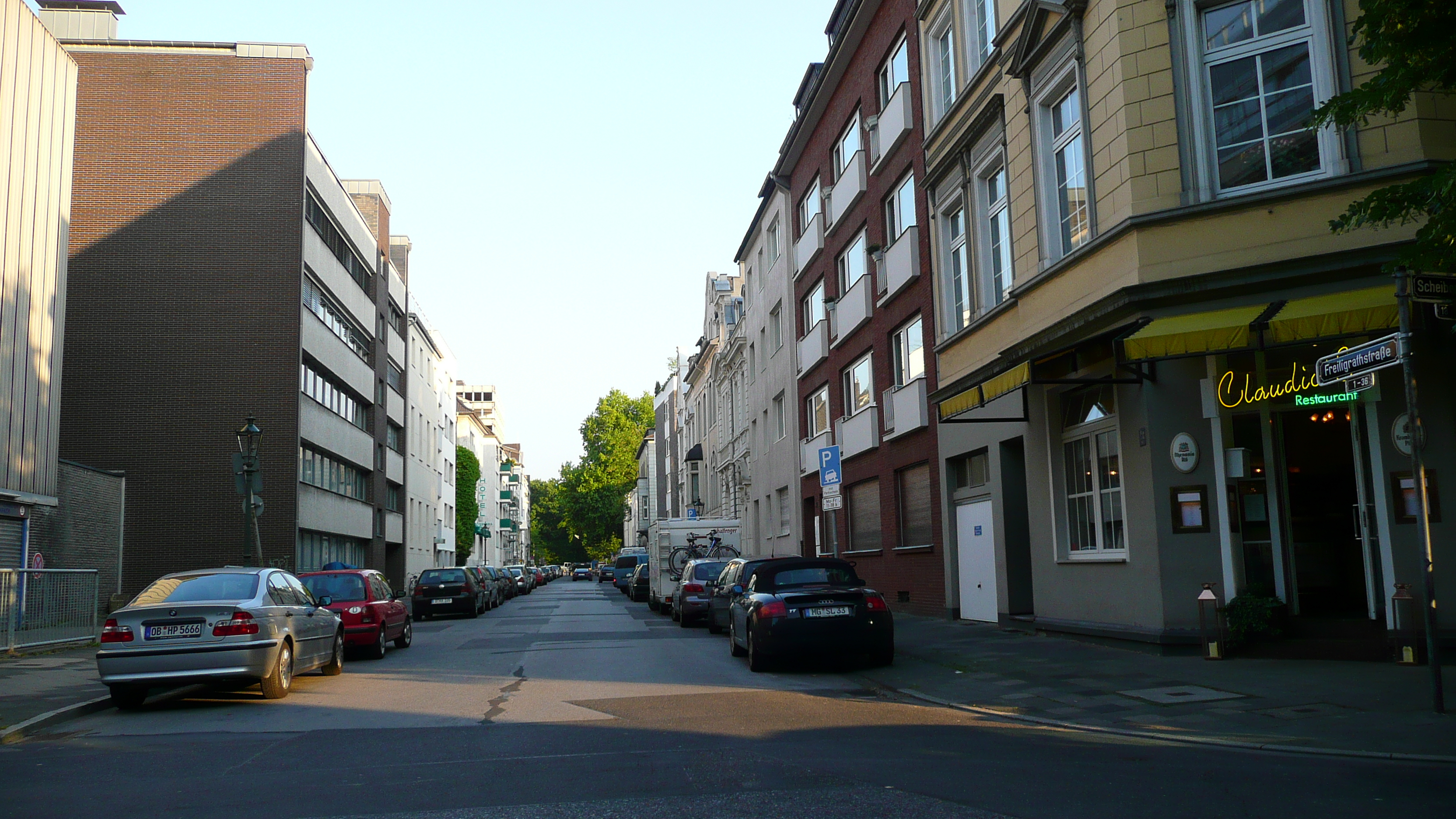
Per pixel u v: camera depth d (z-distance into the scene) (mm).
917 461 21453
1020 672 11852
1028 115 15102
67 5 31281
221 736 9312
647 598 40812
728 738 8258
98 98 30828
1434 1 7527
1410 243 10602
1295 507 11953
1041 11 14148
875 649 13195
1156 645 12117
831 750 7594
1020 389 15852
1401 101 8031
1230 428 12070
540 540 116562
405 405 48344
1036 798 5910
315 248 32469
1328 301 10445
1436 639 8258
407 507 48594
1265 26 11773
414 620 31484
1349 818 5367
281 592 12836
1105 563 13398
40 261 21516
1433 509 10938
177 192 30625
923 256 20750
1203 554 11930
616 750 7840
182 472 29438
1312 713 8484
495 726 9336
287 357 30250
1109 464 13617
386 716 10367
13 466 20625
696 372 57469
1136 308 11945
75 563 25484
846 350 26641
